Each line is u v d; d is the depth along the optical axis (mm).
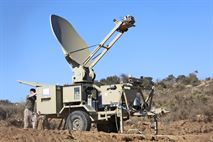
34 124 19734
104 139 15352
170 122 31000
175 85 57250
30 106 19953
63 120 21156
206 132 25266
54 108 19609
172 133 23641
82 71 20094
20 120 27672
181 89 54344
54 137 14672
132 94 19594
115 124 20203
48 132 15359
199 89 51344
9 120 26688
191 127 26984
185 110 33719
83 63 20547
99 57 20641
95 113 19047
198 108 34250
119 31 20594
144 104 20016
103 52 20672
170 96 48406
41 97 19953
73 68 20484
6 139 13961
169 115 32875
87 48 20906
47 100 19828
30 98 19984
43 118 20016
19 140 13969
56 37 20438
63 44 20594
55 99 19609
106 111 19016
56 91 19688
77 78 20125
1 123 25312
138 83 19844
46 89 19875
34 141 14094
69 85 19719
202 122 30219
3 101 40625
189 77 59500
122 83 19453
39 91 20031
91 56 20672
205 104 36969
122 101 19188
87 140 14945
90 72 20391
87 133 15930
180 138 17734
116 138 15758
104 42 20625
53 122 23703
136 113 19344
